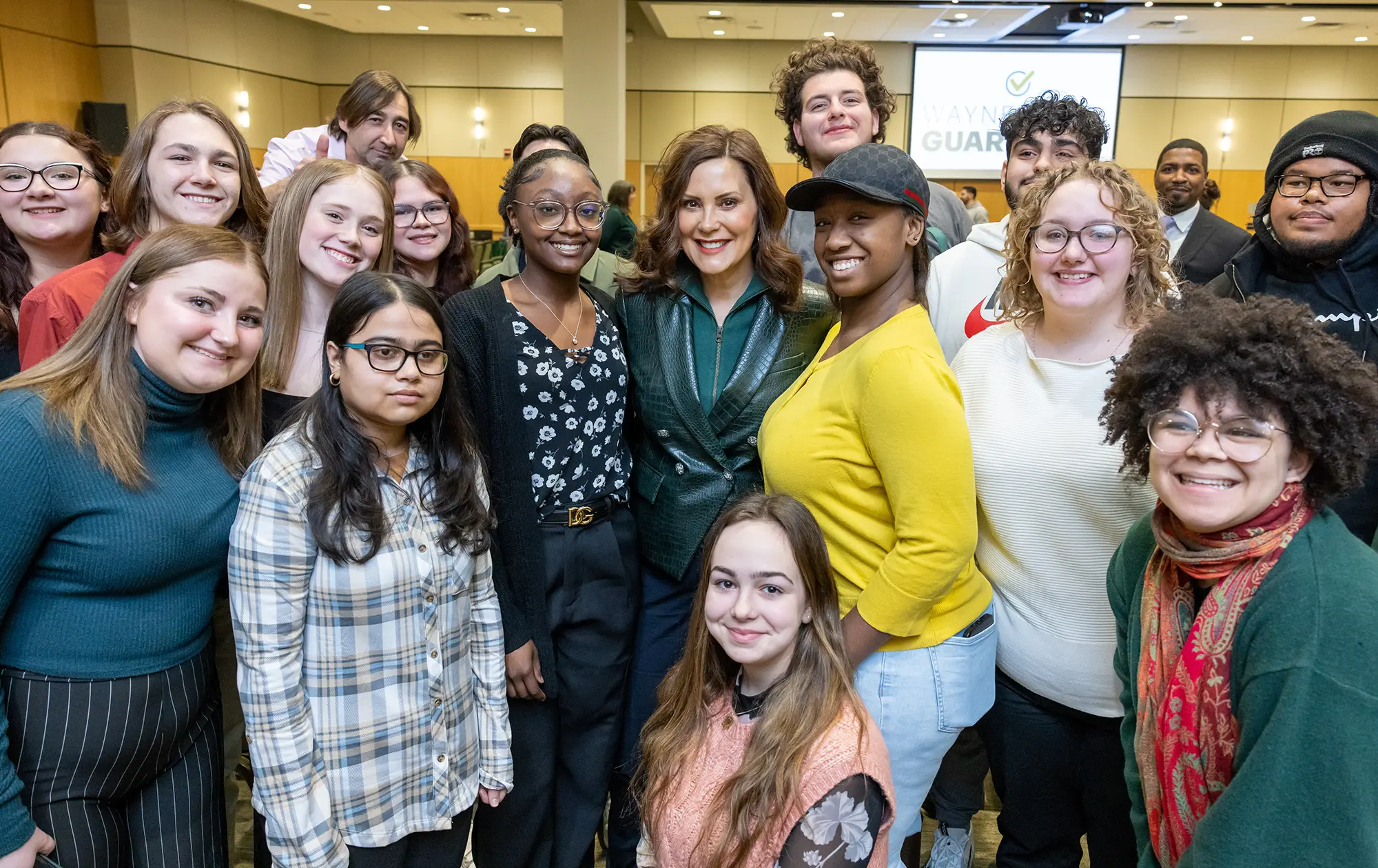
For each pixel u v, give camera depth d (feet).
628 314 6.67
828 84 8.86
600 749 6.43
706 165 6.07
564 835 6.43
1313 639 3.21
